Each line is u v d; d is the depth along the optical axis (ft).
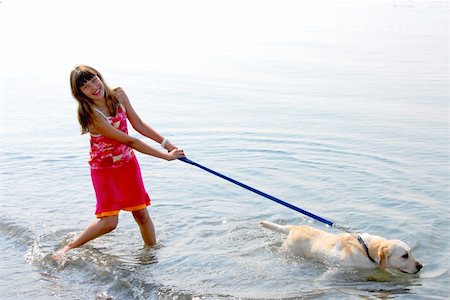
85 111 18.49
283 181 24.61
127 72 51.85
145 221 19.30
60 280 17.46
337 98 39.81
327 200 22.39
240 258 18.29
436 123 32.86
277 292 15.96
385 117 34.37
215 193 23.71
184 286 16.49
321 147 28.94
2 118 37.19
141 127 19.99
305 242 18.45
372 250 17.24
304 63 54.13
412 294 15.64
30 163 28.02
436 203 21.62
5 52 64.44
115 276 17.30
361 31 74.23
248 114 35.99
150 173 26.23
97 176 19.13
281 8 102.68
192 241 19.65
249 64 54.49
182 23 87.10
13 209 22.56
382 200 22.09
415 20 81.71
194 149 29.37
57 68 54.80
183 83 46.57
